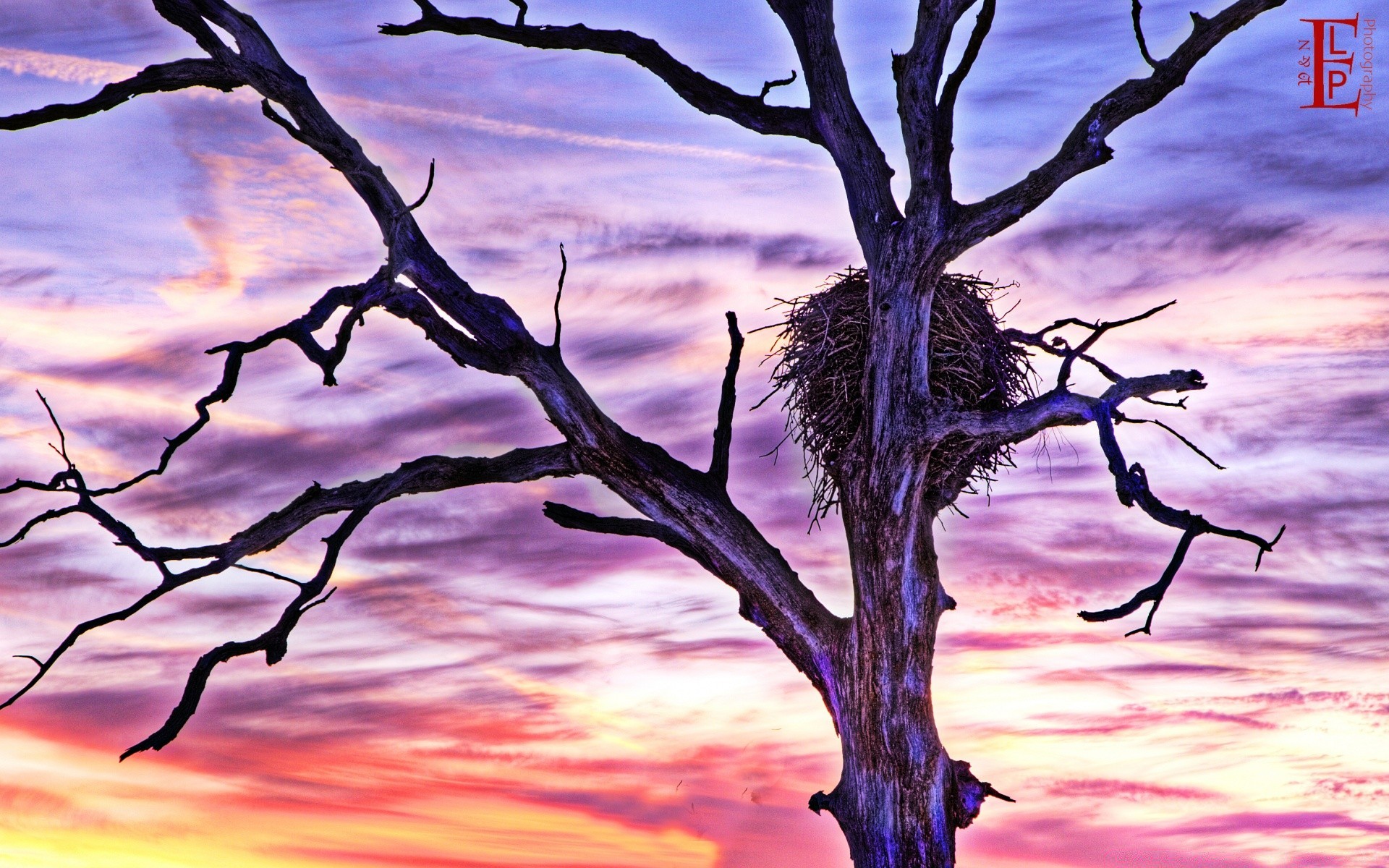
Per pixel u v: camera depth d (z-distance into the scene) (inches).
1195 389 422.9
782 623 511.2
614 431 504.1
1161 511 415.8
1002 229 453.7
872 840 502.3
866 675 496.4
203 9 473.7
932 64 446.9
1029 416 447.5
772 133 515.8
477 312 485.4
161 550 450.0
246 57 474.9
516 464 502.6
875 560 483.8
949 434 460.8
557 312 497.4
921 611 489.7
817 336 483.5
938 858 499.2
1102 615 414.9
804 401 491.5
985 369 478.0
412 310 478.9
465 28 525.7
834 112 489.1
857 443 477.4
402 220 482.0
